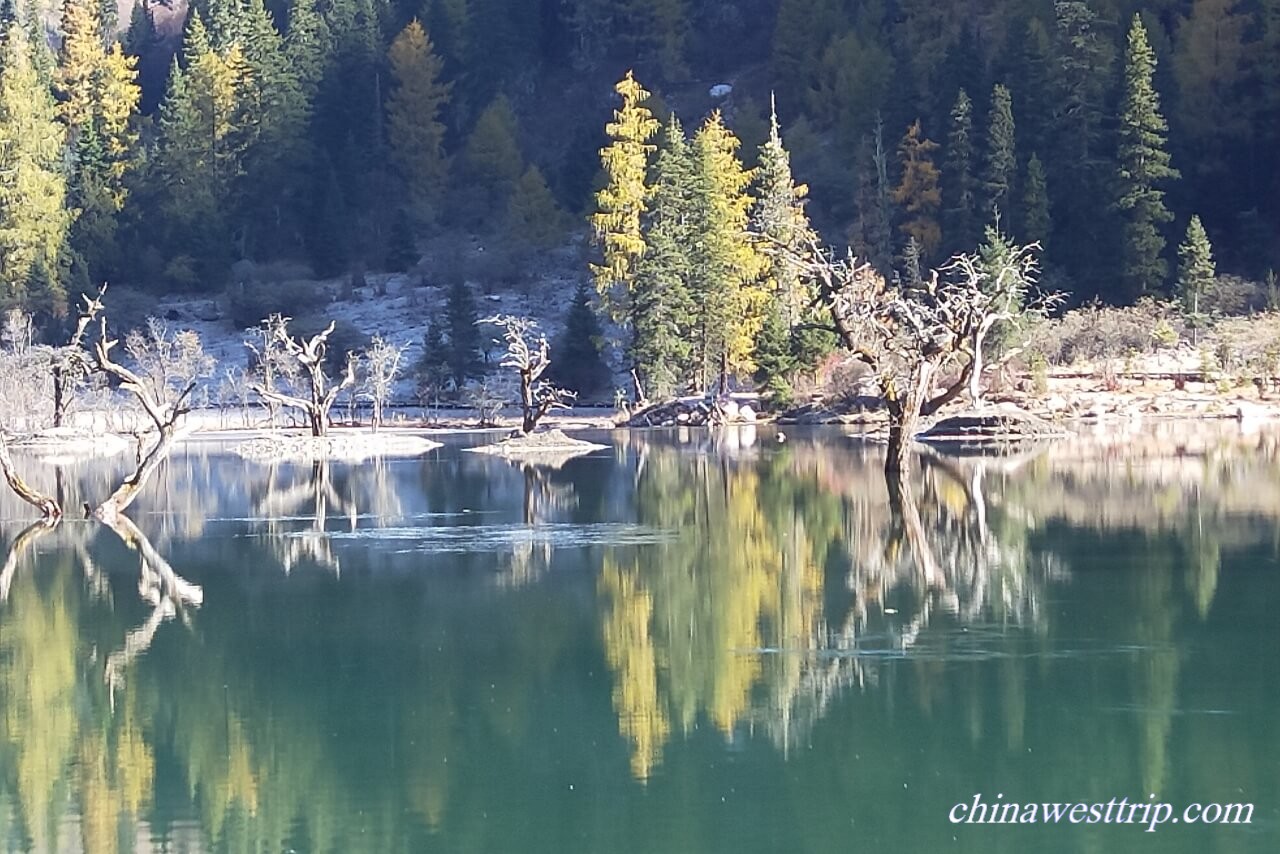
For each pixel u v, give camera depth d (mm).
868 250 138500
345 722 26469
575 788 22844
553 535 47281
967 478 60281
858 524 47719
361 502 58969
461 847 20750
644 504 55344
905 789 22453
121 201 168250
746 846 20578
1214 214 132375
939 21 178000
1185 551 40500
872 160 150125
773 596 35844
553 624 33594
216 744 25406
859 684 27688
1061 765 23281
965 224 128000
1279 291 112562
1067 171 128375
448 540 46750
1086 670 28203
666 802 22219
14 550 46781
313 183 175375
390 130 191250
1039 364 98375
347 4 198125
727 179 119312
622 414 111312
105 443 101062
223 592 38656
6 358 109875
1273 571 37281
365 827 21609
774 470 67438
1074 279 124375
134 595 38500
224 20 195375
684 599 35875
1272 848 20266
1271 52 135750
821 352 107500
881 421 100875
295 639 32875
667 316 111375
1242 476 58625
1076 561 39375
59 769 24312
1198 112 136375
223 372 136500
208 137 176125
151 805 22672
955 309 63188
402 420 117188
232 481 69688
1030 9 162000
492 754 24531
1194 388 101188
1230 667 28188
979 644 30375
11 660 31422
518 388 125562
